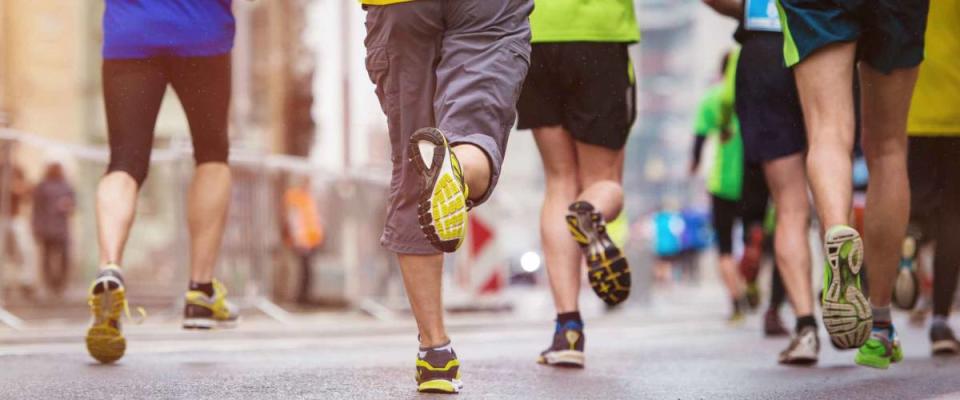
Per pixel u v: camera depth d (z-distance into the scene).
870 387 11.22
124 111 12.69
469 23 9.19
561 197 13.50
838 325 10.08
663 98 149.25
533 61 13.19
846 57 10.77
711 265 94.56
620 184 13.49
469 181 8.64
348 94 35.34
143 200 27.88
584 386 11.05
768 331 21.56
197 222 13.39
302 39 36.56
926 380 11.95
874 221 12.40
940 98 15.28
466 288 35.62
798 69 10.90
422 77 9.35
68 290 36.03
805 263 14.70
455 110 8.99
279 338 19.22
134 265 27.69
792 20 10.86
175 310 25.67
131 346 15.93
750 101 15.19
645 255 41.41
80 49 48.50
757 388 11.06
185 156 26.28
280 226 30.17
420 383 10.07
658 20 151.50
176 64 12.96
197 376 11.33
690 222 75.38
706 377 12.22
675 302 51.75
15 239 31.28
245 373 11.72
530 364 13.45
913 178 15.79
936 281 15.80
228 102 13.34
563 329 13.24
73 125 48.16
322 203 31.58
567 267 13.34
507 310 35.78
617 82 13.20
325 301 32.03
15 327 22.69
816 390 10.91
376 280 31.23
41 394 9.72
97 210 12.45
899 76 11.58
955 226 15.66
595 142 13.19
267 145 36.78
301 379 11.09
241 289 27.05
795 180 14.99
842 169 10.56
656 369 13.19
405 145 9.50
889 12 10.99
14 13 46.53
